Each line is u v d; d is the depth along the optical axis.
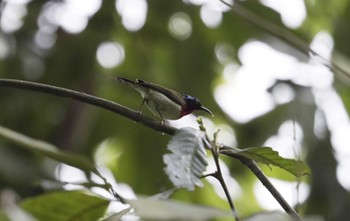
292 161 5.25
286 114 11.93
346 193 11.61
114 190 5.20
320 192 11.58
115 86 13.39
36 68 12.81
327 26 13.02
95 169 5.34
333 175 11.59
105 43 13.22
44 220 5.22
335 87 11.87
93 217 5.23
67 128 12.93
